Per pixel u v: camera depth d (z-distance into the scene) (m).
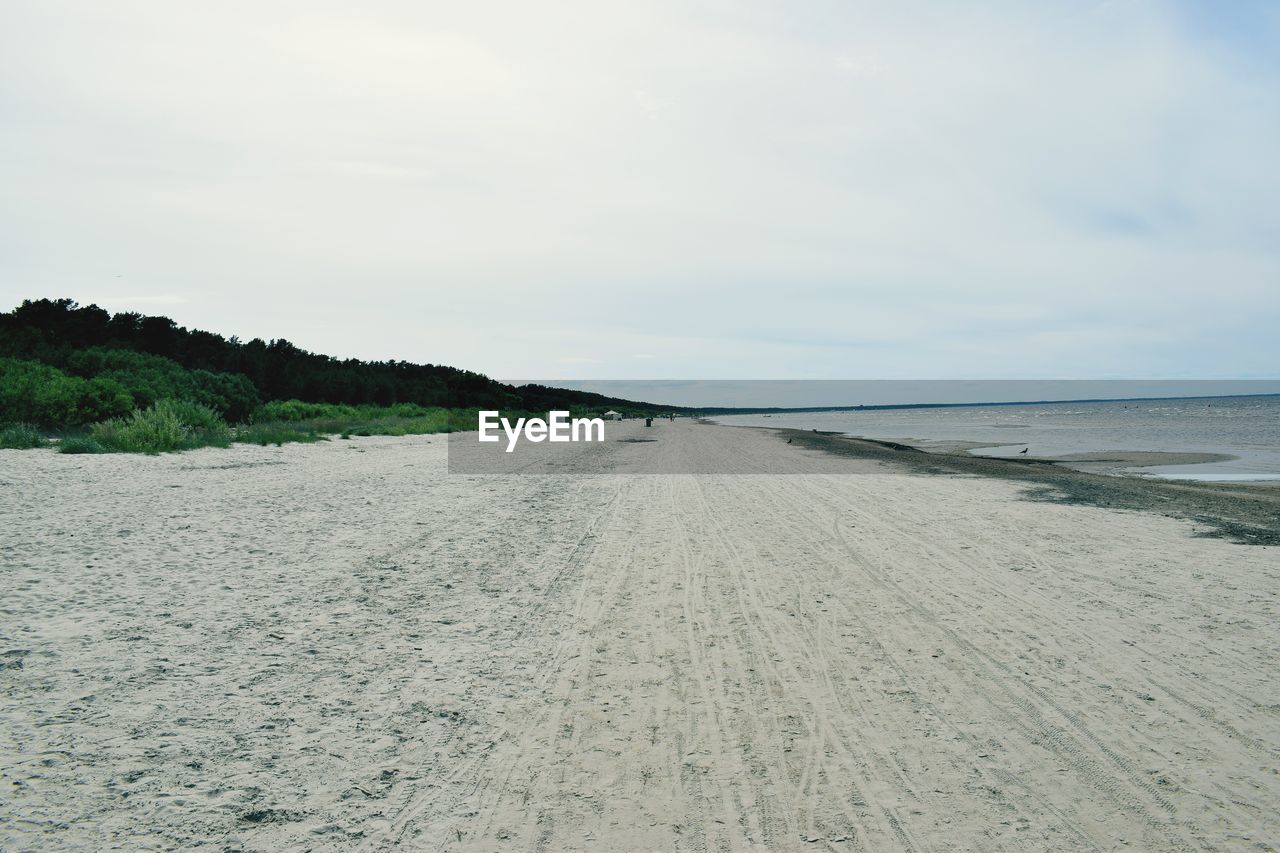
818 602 7.05
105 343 51.19
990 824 3.29
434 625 6.24
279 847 3.04
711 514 12.82
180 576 7.64
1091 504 14.29
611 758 3.90
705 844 3.12
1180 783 3.66
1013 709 4.56
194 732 4.11
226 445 25.06
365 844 3.08
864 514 12.86
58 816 3.22
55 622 5.98
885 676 5.12
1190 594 7.36
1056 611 6.74
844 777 3.71
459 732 4.19
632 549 9.65
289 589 7.29
